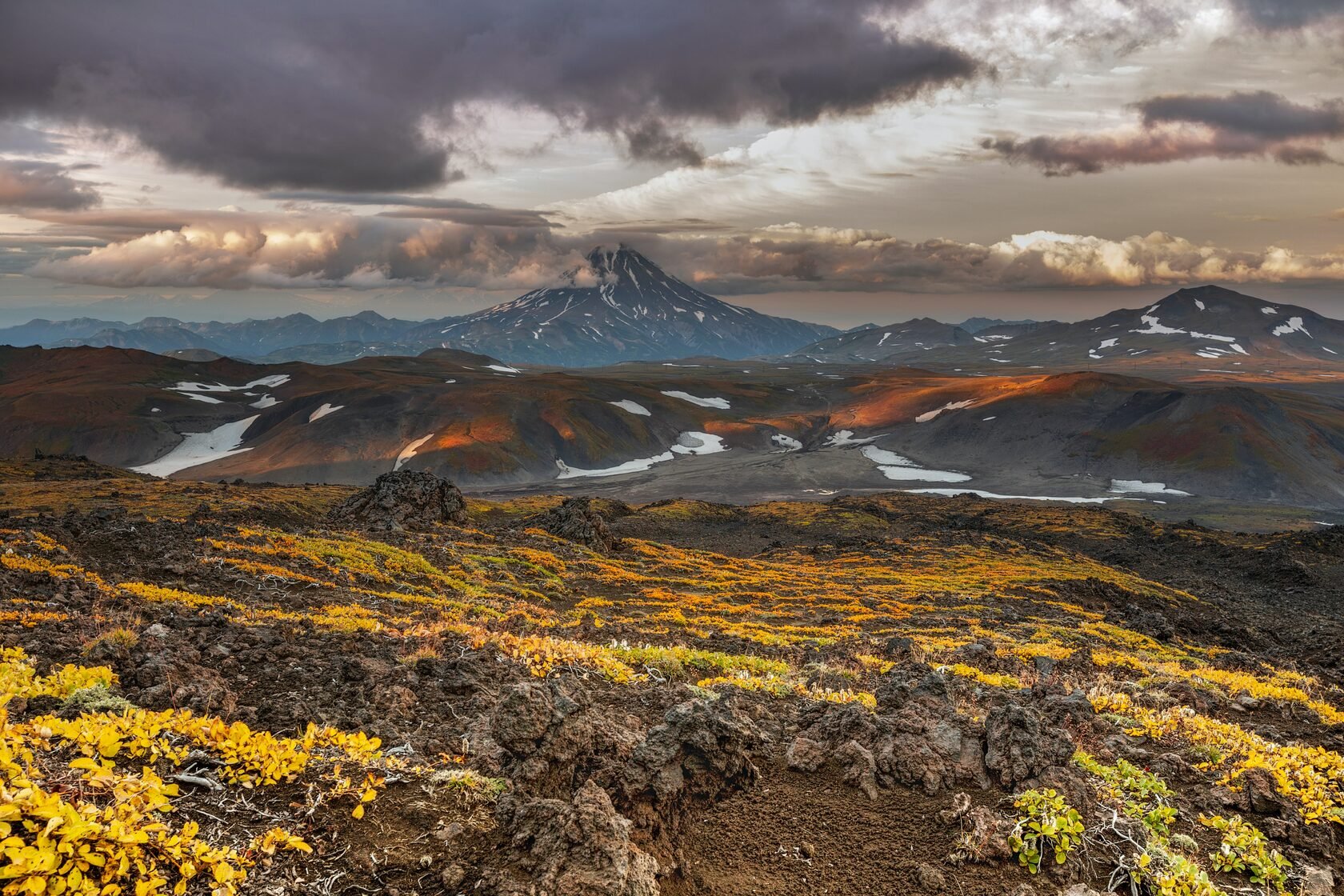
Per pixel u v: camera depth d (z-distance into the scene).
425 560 52.88
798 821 10.90
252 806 8.76
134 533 40.12
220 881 7.14
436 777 10.14
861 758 12.22
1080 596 74.19
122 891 6.72
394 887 7.96
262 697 14.13
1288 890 10.50
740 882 9.51
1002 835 10.52
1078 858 10.36
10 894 6.01
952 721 13.50
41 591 23.20
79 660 14.03
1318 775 13.92
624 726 13.76
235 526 49.84
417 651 18.84
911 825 11.00
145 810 7.50
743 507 181.38
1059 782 11.62
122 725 9.47
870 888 9.66
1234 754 15.02
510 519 127.69
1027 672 29.39
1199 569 118.88
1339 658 46.88
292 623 23.81
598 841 8.53
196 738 9.82
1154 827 11.24
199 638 18.05
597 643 29.86
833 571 87.69
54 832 6.62
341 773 9.78
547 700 11.11
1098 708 18.36
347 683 15.52
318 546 46.59
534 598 50.41
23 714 10.62
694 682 20.56
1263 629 69.38
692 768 10.83
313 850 8.23
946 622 50.16
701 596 59.06
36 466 151.25
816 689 19.84
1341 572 112.62
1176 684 24.92
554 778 10.35
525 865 8.44
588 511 89.00
